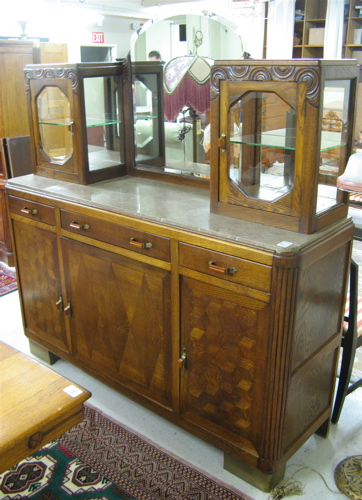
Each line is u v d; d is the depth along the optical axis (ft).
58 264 7.66
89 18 24.52
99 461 6.49
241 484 6.14
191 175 7.55
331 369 6.61
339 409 7.03
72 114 7.47
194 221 5.94
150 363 6.77
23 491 6.03
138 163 8.24
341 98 5.41
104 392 7.91
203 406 6.28
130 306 6.75
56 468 6.37
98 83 7.53
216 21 6.77
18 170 12.31
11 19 20.68
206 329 5.92
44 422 4.39
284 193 5.55
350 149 5.84
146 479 6.20
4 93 11.86
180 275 5.98
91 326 7.49
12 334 9.63
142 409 7.52
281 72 5.13
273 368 5.39
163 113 7.55
